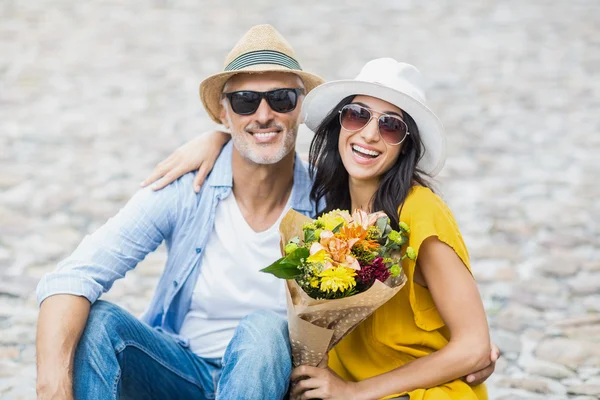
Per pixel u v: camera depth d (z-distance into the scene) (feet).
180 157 17.87
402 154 16.53
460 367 15.20
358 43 67.15
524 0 87.92
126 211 17.11
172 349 17.21
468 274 15.62
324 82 17.75
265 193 17.66
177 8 83.05
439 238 15.43
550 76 57.93
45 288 15.75
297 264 14.52
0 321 24.89
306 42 67.05
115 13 80.59
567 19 77.77
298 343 15.34
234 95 17.26
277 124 17.33
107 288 16.58
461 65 60.85
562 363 22.72
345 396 15.26
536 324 25.05
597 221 33.45
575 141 44.16
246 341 15.05
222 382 15.12
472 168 39.99
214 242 17.60
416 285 15.98
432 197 16.06
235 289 17.53
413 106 16.07
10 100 51.67
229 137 18.37
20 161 40.42
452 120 47.83
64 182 37.55
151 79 57.06
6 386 21.12
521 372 22.27
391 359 16.21
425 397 15.10
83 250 16.48
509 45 67.51
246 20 76.84
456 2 87.40
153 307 18.08
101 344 15.44
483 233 32.24
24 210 34.09
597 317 25.41
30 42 67.77
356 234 14.61
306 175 18.43
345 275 13.98
